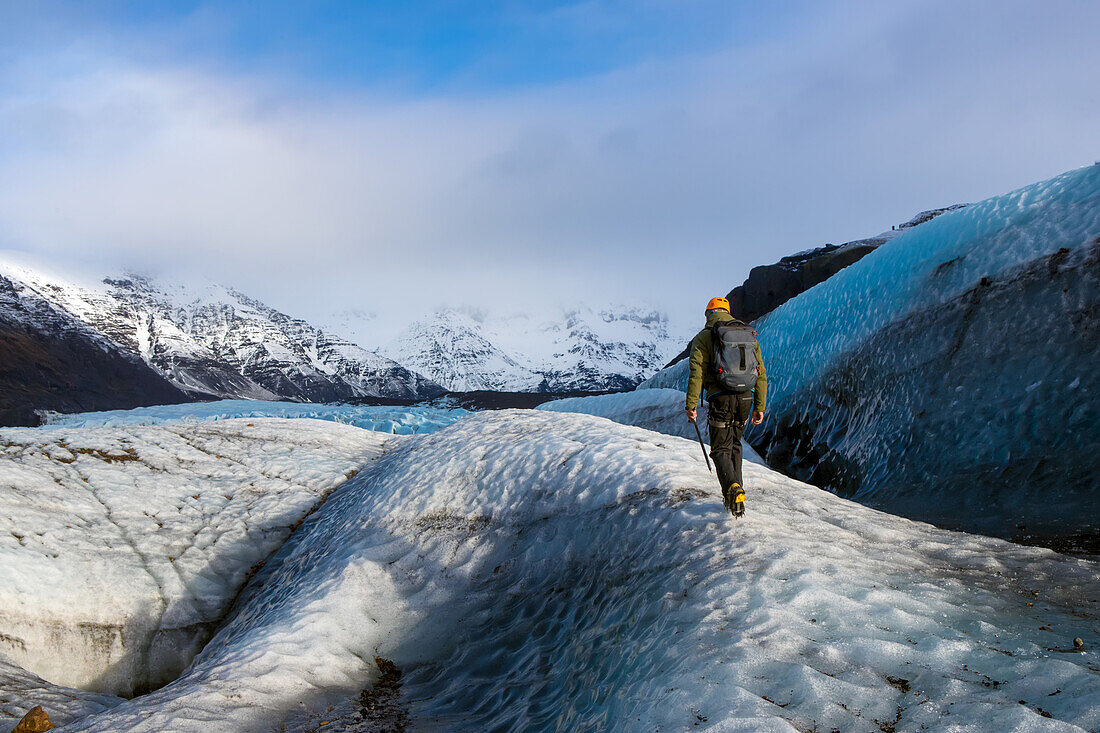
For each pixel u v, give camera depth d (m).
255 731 5.91
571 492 8.85
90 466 14.55
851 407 15.92
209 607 11.34
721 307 6.14
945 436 12.28
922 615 4.31
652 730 3.61
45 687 8.11
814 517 7.09
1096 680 3.15
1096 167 12.47
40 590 10.28
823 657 3.83
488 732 5.57
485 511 9.62
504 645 7.15
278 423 19.36
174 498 13.92
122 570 11.33
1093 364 10.43
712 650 4.16
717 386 5.93
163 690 7.13
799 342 20.05
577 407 23.75
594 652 5.71
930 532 6.77
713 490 7.52
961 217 15.12
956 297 13.69
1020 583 5.05
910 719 3.16
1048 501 9.45
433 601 8.43
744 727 3.24
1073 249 11.70
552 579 7.80
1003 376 11.80
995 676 3.44
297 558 11.66
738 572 5.27
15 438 15.39
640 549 6.83
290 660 7.39
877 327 15.88
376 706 6.59
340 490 14.57
